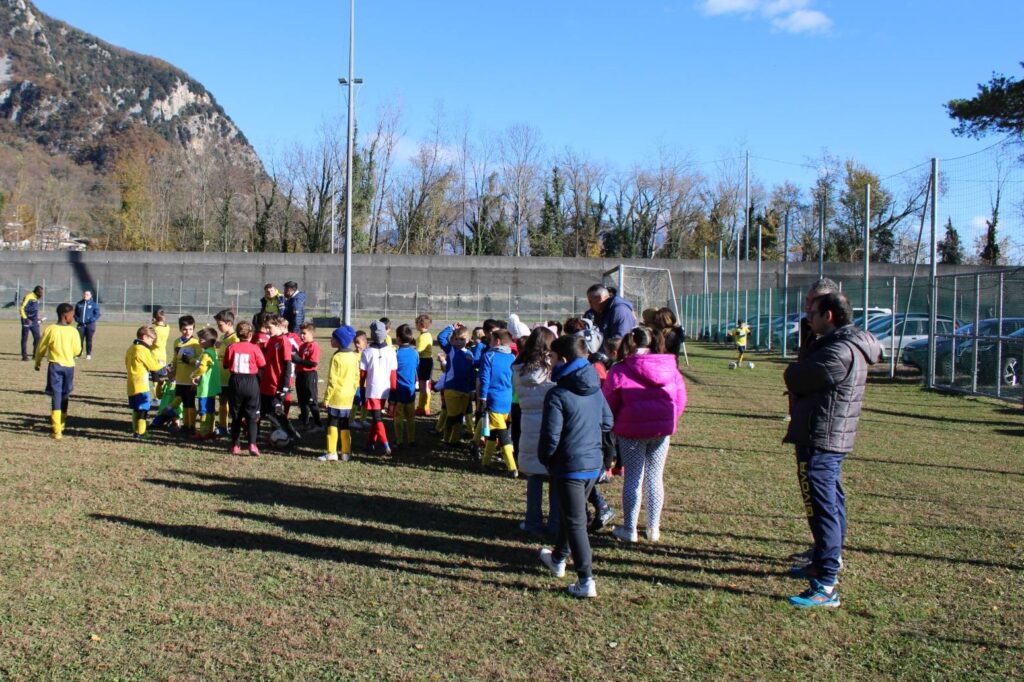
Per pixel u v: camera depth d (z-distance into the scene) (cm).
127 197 8000
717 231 7375
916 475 938
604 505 691
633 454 659
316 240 6812
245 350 976
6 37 18588
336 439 970
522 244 7488
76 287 5456
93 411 1278
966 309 2234
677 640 471
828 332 539
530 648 455
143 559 582
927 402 1667
